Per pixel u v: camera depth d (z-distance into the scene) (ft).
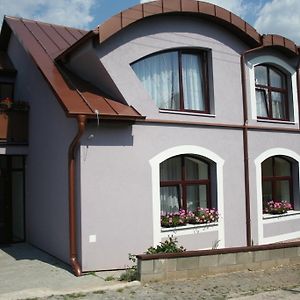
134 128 33.40
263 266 32.14
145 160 33.73
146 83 36.06
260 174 41.93
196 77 39.11
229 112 39.93
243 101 41.14
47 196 36.47
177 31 37.04
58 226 34.32
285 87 46.70
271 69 45.55
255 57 42.70
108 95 33.96
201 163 38.75
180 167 37.42
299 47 45.21
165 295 24.45
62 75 35.47
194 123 36.96
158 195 34.09
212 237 37.55
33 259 34.37
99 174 31.50
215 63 39.29
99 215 31.32
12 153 40.11
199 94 39.09
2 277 29.22
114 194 32.01
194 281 27.86
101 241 31.24
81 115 29.68
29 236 40.75
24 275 29.76
